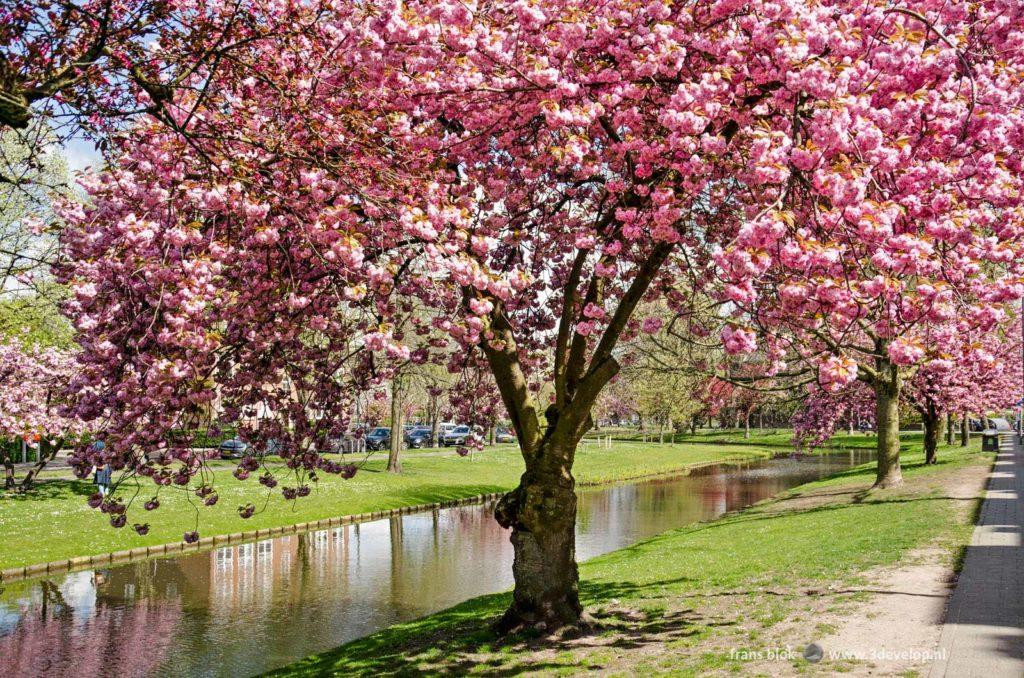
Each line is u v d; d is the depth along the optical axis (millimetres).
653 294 10961
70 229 7703
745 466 48719
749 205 8656
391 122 7477
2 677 11195
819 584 10406
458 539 22531
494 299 9094
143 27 6898
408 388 33938
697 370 17328
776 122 7414
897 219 6414
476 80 7098
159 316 7883
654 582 12594
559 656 8445
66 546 18734
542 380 13367
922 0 7012
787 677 6617
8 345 21953
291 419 10406
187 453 8938
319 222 7168
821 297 6039
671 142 6676
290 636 13141
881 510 17656
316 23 7520
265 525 22859
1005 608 8102
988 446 34625
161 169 7566
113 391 8227
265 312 8953
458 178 8750
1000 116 6273
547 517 9375
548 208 10562
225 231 8234
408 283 9969
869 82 6438
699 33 7453
